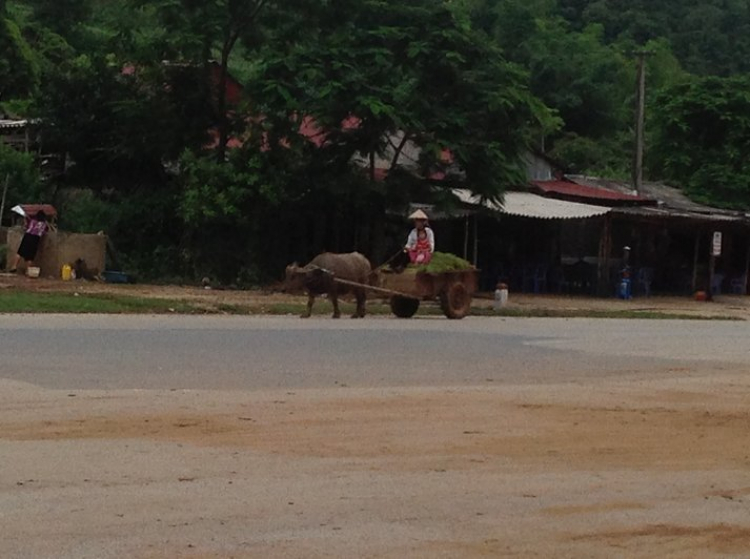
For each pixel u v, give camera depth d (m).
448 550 6.54
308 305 23.14
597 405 12.21
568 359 16.69
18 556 6.11
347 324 21.19
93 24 55.59
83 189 33.97
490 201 32.03
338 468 8.56
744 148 49.84
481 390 12.96
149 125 31.97
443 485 8.16
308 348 16.28
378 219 32.44
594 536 7.02
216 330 18.27
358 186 30.95
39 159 33.62
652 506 7.88
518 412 11.48
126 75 32.94
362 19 31.45
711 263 38.84
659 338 21.41
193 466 8.39
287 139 31.44
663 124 50.50
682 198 47.75
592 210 36.03
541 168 43.44
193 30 31.52
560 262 39.53
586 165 55.47
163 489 7.66
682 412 11.98
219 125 32.28
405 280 23.69
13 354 13.97
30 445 8.87
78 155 32.97
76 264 28.88
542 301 33.09
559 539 6.91
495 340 19.05
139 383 12.16
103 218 31.55
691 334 22.89
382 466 8.70
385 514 7.28
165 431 9.63
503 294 28.89
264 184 30.23
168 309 23.11
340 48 30.25
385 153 32.75
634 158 44.28
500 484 8.29
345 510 7.33
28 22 50.09
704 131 50.62
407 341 18.09
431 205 32.25
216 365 13.89
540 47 59.44
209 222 30.61
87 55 36.19
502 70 31.31
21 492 7.43
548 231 39.25
